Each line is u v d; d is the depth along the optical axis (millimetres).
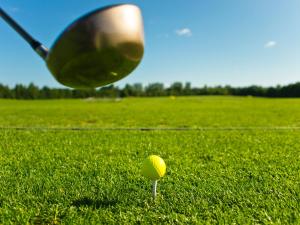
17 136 1000
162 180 499
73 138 965
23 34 200
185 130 1215
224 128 1298
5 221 342
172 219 346
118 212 368
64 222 340
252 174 541
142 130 1211
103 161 644
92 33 176
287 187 462
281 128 1304
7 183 474
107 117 1956
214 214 364
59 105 4047
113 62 191
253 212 367
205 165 619
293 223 340
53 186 462
